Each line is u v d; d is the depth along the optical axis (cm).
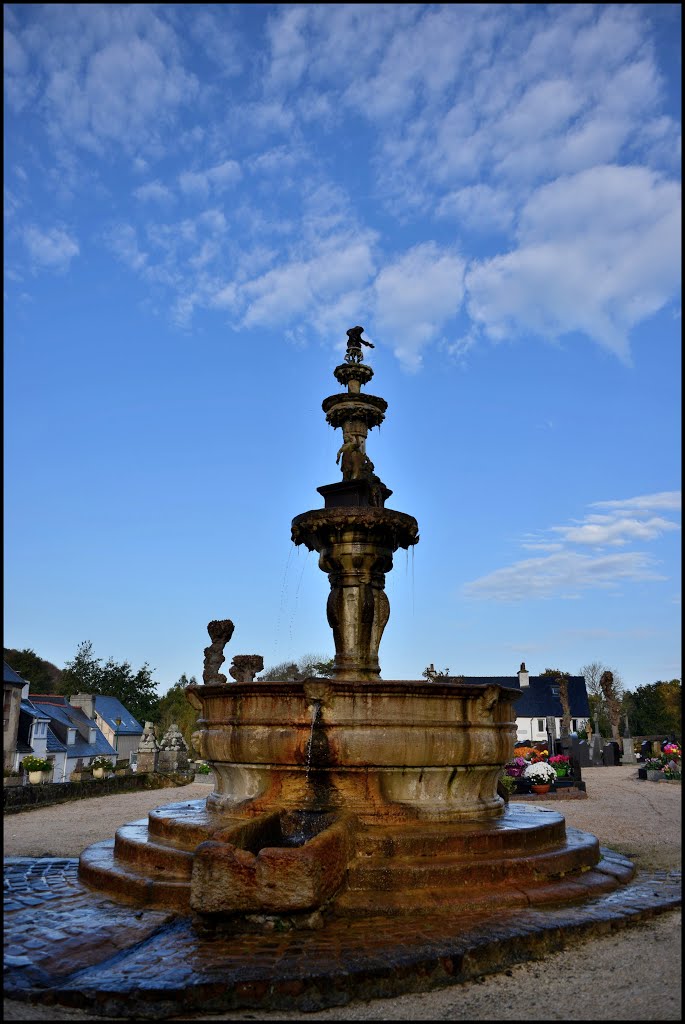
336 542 949
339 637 942
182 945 496
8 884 702
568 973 464
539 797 1739
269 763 723
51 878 733
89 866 699
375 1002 427
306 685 695
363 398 1068
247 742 728
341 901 564
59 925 548
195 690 809
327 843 551
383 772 704
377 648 948
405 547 1002
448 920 540
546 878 647
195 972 442
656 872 765
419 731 706
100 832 1184
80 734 5516
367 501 987
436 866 605
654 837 1070
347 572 947
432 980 451
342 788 704
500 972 471
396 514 934
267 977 429
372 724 699
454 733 721
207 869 518
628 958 486
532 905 584
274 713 722
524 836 681
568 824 1236
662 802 1642
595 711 6625
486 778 769
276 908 514
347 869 596
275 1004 418
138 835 754
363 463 1043
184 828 699
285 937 505
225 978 429
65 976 451
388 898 570
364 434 1074
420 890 589
